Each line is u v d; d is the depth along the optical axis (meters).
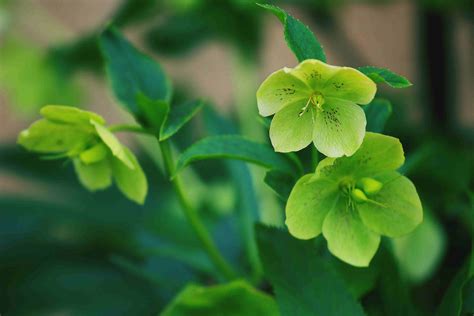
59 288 0.95
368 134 0.71
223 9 1.01
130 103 0.78
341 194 0.72
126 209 1.00
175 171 0.73
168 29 1.04
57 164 1.03
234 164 0.87
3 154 1.04
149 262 0.90
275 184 0.72
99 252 0.98
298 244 0.73
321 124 0.70
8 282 0.96
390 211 0.72
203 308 0.77
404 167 0.80
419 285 0.81
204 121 0.89
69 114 0.75
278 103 0.70
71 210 1.00
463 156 0.92
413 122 1.02
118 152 0.74
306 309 0.72
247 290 0.76
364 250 0.72
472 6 1.03
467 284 0.73
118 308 0.92
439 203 0.89
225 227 0.94
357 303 0.72
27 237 0.98
